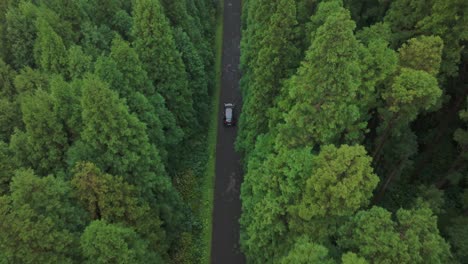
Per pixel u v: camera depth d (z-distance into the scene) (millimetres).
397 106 26938
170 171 42500
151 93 37375
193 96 47719
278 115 32688
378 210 21797
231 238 40062
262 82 35469
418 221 20938
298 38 35562
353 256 19531
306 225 24156
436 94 25859
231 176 46000
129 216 29016
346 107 25891
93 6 48062
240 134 42250
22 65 44750
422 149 38406
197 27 54625
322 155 23094
